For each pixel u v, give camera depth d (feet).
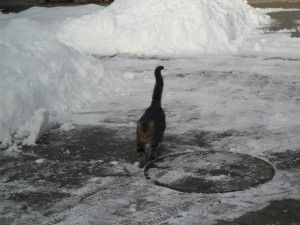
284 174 8.75
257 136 10.54
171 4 20.38
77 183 8.69
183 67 16.35
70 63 13.91
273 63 16.47
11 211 7.77
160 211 7.61
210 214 7.45
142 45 18.85
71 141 10.64
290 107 12.24
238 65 16.38
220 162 9.33
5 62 12.53
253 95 13.29
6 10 29.66
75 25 20.70
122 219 7.41
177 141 10.41
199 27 19.26
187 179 8.68
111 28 19.98
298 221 7.18
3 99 11.10
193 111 12.24
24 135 10.78
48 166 9.44
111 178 8.83
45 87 12.59
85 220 7.41
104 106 12.89
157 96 9.70
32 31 14.80
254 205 7.68
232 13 21.72
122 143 10.44
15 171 9.25
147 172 9.02
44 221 7.43
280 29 21.70
